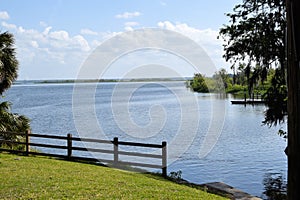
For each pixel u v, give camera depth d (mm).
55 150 16938
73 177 7984
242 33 10016
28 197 6289
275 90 9812
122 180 7914
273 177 11594
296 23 2645
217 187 8562
